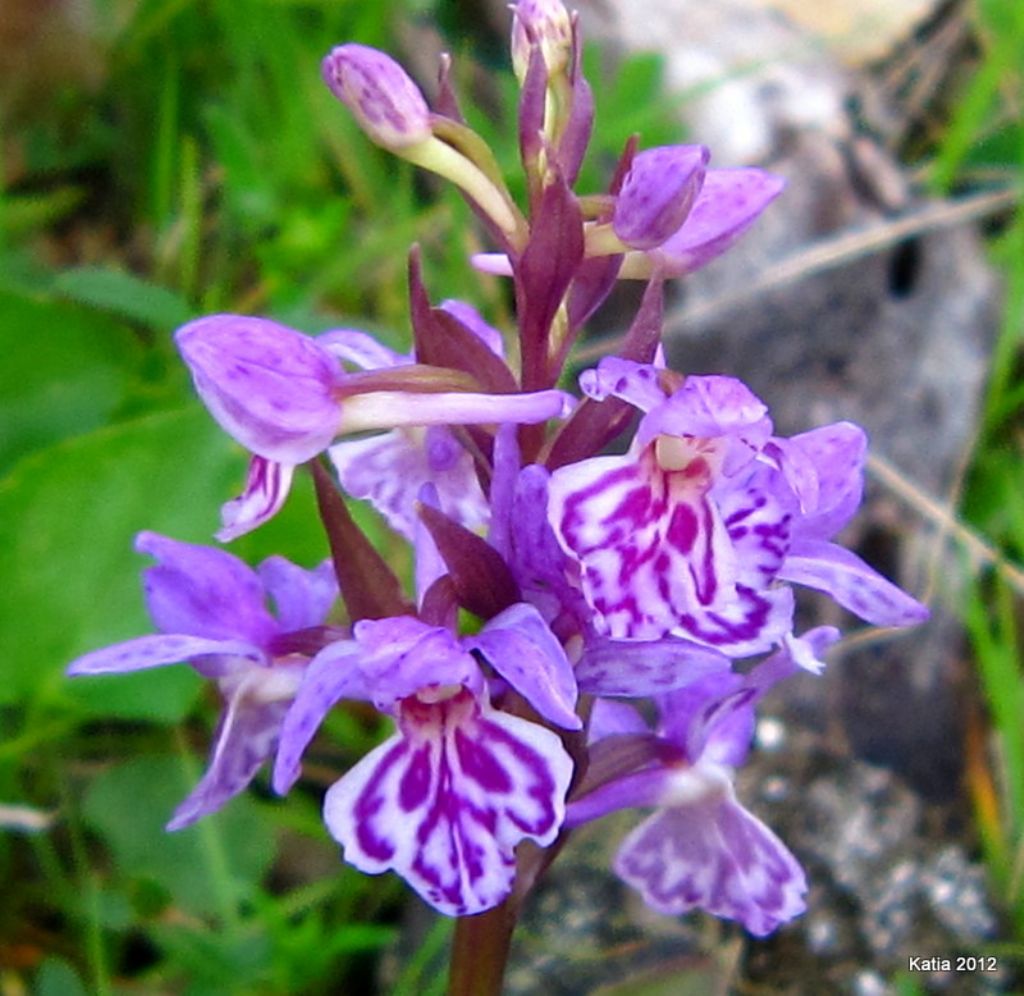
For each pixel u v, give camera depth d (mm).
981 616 101
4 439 98
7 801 93
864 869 93
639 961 88
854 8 155
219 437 92
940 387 116
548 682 52
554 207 54
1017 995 90
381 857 53
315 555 96
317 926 86
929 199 127
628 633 52
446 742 54
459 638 54
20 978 90
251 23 127
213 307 112
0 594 88
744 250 118
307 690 53
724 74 134
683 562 53
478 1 147
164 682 90
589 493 53
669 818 68
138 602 91
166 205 123
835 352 115
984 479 119
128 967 92
